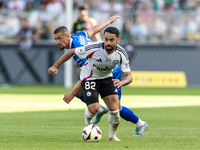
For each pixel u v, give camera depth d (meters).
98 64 18.11
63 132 21.95
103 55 17.92
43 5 77.81
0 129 23.08
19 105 40.22
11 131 22.20
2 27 71.69
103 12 69.69
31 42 70.25
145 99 47.50
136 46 68.44
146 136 20.55
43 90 60.03
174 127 24.62
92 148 16.38
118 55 18.25
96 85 18.52
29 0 78.38
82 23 39.81
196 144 17.64
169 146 17.03
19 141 18.48
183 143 17.92
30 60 69.88
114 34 17.42
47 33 71.50
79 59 21.42
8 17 72.38
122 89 64.94
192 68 68.38
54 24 72.19
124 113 20.72
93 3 75.12
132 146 16.97
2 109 36.50
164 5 77.69
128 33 70.50
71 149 16.14
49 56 69.38
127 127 24.81
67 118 29.62
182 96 52.16
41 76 69.62
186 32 70.75
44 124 25.83
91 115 19.42
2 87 66.50
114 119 18.81
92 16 68.94
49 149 16.16
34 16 72.44
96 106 18.52
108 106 18.62
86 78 18.61
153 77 68.38
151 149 16.20
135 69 68.62
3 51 70.62
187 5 78.12
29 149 16.16
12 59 70.38
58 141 18.53
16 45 70.44
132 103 42.75
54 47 69.31
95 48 17.97
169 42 70.12
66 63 65.56
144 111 35.19
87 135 18.06
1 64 70.56
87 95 18.53
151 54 68.31
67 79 65.69
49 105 40.44
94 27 22.58
